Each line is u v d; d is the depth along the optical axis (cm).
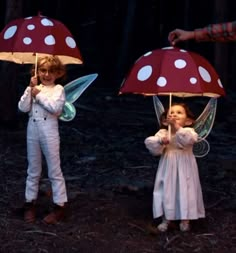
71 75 1335
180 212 498
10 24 512
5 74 804
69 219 530
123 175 669
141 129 915
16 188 609
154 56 481
